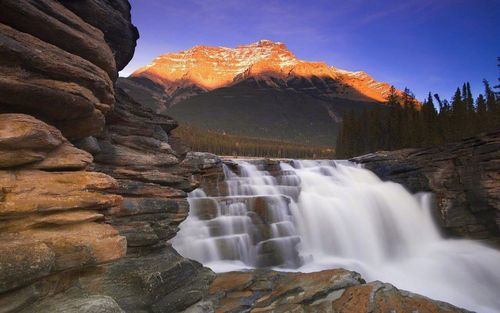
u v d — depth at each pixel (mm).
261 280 15945
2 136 7309
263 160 37781
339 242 29719
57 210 8109
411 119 68375
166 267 11758
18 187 7527
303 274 16016
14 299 6875
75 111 9820
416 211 37500
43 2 9336
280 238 24688
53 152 8844
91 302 7996
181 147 20047
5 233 7184
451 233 36125
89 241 8477
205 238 22109
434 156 38719
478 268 27984
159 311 10820
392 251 31969
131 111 16156
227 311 13336
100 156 13680
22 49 8047
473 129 54281
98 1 13133
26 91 8242
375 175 41906
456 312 12961
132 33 16094
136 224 13062
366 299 13273
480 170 33906
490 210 33594
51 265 7332
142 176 15016
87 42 10516
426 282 25109
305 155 153625
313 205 30469
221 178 28875
